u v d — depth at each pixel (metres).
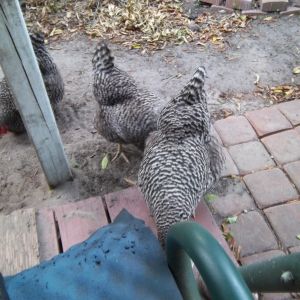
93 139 1.33
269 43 1.70
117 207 1.02
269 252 0.96
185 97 0.95
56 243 0.96
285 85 1.48
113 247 0.76
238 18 1.83
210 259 0.32
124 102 1.13
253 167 1.16
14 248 0.94
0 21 0.76
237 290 0.30
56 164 1.10
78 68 1.65
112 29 1.84
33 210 1.02
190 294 0.43
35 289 0.63
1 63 0.83
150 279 0.70
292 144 1.21
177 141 0.95
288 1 1.88
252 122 1.29
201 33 1.77
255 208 1.06
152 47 1.72
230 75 1.55
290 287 0.34
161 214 0.82
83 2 2.01
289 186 1.10
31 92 0.90
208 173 0.98
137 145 1.18
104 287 0.66
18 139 1.36
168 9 1.92
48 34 1.84
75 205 1.04
